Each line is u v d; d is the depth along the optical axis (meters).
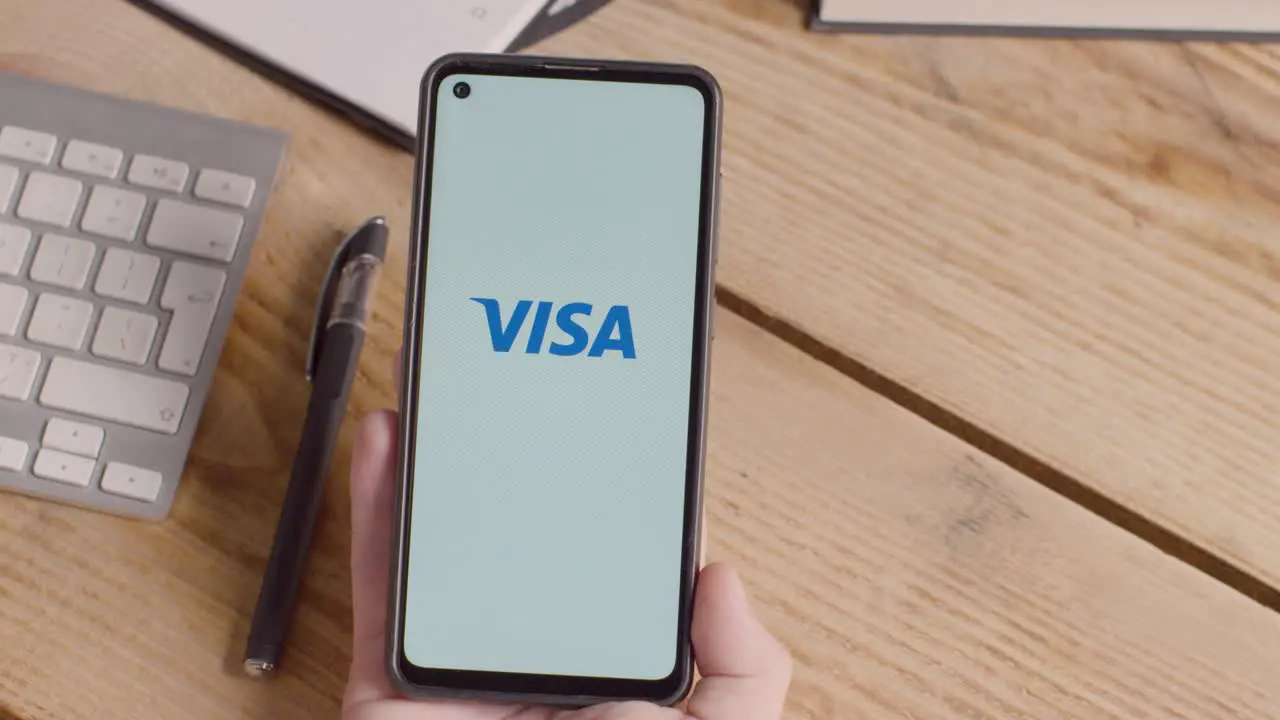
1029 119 0.52
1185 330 0.50
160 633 0.46
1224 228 0.51
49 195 0.48
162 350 0.47
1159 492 0.48
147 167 0.48
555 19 0.52
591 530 0.41
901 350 0.50
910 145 0.52
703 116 0.43
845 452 0.49
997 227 0.51
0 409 0.46
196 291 0.48
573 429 0.42
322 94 0.51
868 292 0.50
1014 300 0.50
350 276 0.48
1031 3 0.51
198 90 0.51
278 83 0.51
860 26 0.52
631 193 0.42
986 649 0.47
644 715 0.39
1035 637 0.47
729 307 0.51
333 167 0.51
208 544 0.47
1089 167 0.52
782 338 0.50
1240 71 0.52
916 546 0.48
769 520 0.48
